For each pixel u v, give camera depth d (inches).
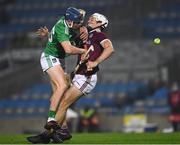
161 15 3105.3
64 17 885.8
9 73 2714.1
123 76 2728.8
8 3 3454.7
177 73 2635.3
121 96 2625.5
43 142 856.9
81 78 897.5
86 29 901.2
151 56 2778.1
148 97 2600.9
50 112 863.7
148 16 3080.7
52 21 3289.9
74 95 895.7
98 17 908.6
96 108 2353.6
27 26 3265.3
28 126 2388.0
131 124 2218.3
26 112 2605.8
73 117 2053.4
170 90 2485.2
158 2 3144.7
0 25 3297.2
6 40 3132.4
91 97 2608.3
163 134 1141.1
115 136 1082.7
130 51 2805.1
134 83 2687.0
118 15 3006.9
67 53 871.7
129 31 2883.9
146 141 876.6
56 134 856.9
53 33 883.4
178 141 874.1
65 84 877.2
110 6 3166.8
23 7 3408.0
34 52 2844.5
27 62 2822.3
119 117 2324.1
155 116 2321.6
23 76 2699.3
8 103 2647.6
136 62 2763.3
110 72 2746.1
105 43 892.6
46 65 888.3
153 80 2677.2
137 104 2568.9
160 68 2687.0
